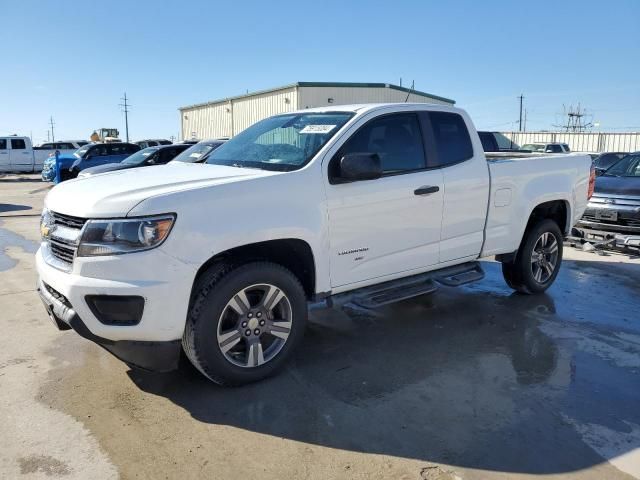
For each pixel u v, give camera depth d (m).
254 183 3.63
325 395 3.67
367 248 4.25
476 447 3.08
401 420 3.36
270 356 3.84
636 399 3.65
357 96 29.39
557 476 2.83
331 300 4.18
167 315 3.32
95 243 3.26
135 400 3.57
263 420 3.35
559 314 5.38
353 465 2.91
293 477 2.80
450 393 3.71
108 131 50.59
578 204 6.09
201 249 3.37
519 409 3.50
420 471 2.86
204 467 2.88
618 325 5.07
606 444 3.12
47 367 4.04
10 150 29.55
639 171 9.34
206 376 3.66
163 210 3.27
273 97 31.39
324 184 3.95
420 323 5.10
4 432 3.17
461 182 4.82
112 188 3.56
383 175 4.33
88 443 3.08
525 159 5.62
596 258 7.96
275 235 3.66
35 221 11.82
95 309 3.30
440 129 4.82
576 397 3.67
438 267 4.86
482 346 4.55
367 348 4.49
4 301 5.64
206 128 40.97
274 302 3.80
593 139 34.97
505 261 5.57
